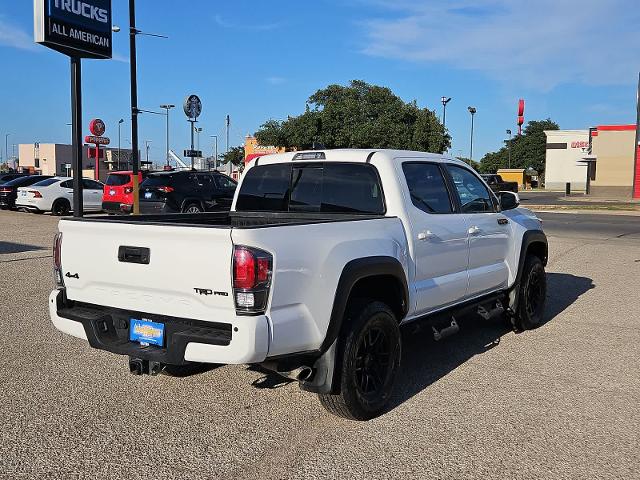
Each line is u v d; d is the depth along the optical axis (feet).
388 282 15.55
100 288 14.14
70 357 19.04
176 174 56.90
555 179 216.95
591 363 18.86
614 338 21.79
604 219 75.72
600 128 154.61
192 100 76.38
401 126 133.80
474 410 15.06
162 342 13.12
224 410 15.08
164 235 12.73
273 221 18.45
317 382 13.55
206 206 58.03
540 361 19.12
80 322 14.14
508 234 21.21
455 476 11.73
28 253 41.04
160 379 17.26
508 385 16.88
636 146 127.85
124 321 13.83
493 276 20.30
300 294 12.66
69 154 288.51
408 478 11.68
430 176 17.90
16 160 272.51
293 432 13.80
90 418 14.49
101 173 203.41
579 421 14.37
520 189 210.38
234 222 19.54
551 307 26.94
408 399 15.85
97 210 80.94
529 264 22.53
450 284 17.81
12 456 12.51
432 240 16.93
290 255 12.41
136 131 54.75
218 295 12.07
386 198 16.30
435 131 133.39
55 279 15.12
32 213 80.23
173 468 12.08
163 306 13.00
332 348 13.47
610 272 35.88
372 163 16.69
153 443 13.19
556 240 51.19
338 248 13.57
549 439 13.38
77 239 14.42
